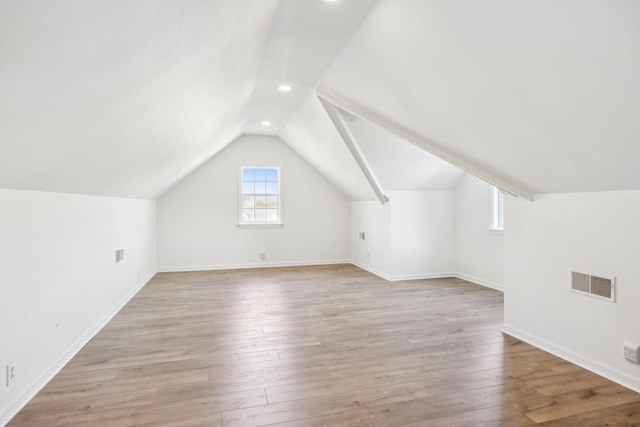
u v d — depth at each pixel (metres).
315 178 7.00
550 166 2.47
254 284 5.28
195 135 3.79
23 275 2.08
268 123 5.65
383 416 1.98
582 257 2.57
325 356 2.77
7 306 1.92
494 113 2.31
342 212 7.17
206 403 2.11
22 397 2.06
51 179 2.22
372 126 4.16
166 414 2.00
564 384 2.33
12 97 1.18
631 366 2.27
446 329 3.36
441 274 5.73
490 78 2.06
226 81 2.87
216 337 3.17
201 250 6.45
